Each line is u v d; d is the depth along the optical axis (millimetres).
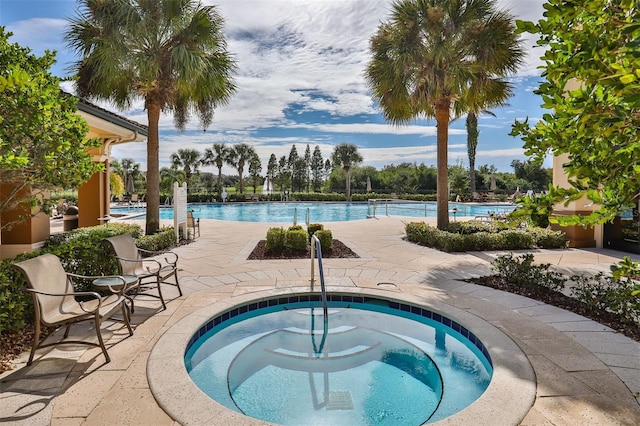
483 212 21703
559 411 2453
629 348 3404
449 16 8477
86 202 10797
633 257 7652
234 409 2939
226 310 4566
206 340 4188
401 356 3869
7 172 3725
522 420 2363
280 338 4293
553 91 1719
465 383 3332
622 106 1512
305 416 2875
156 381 2828
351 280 5945
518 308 4543
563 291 5184
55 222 14734
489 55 8273
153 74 8562
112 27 7820
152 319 4152
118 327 3910
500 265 5969
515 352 3322
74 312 3283
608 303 4273
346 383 3357
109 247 5004
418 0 8539
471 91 8766
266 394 3162
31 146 3512
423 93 9188
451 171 34438
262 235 11266
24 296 3740
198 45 8867
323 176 45062
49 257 3506
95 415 2428
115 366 3078
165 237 8969
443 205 9789
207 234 11477
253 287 5520
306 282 5816
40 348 3283
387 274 6352
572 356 3242
